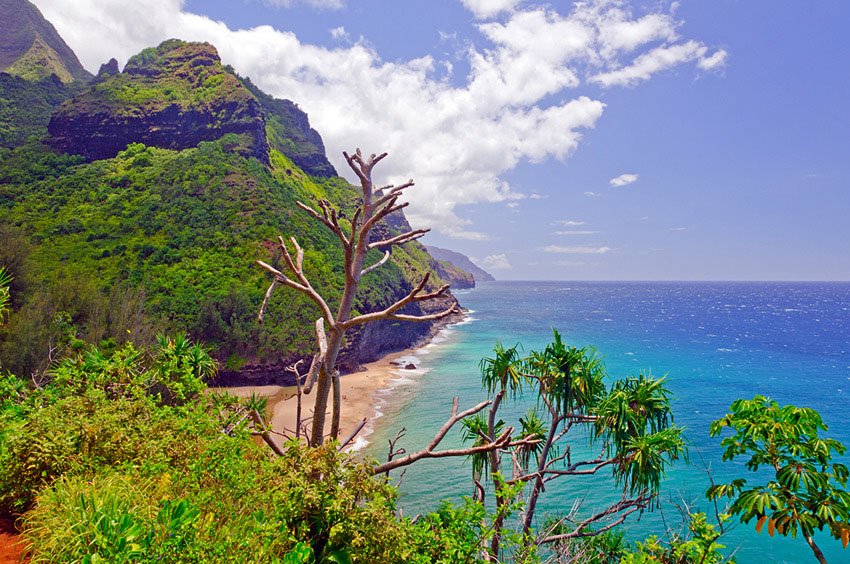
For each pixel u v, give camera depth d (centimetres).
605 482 2759
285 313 6356
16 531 588
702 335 12344
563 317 17488
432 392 5559
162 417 773
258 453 655
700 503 2545
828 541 2372
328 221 659
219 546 440
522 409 3994
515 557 630
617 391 1209
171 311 5762
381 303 8306
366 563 526
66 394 916
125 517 426
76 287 4947
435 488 2859
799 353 9462
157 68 13688
